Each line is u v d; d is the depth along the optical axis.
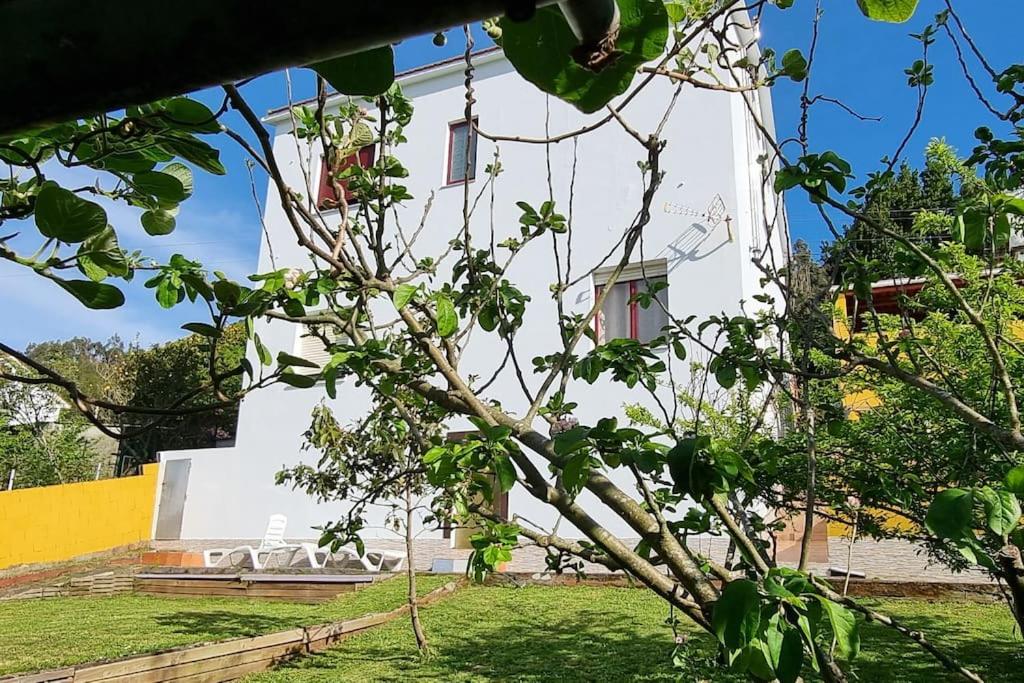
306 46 0.46
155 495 15.52
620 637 6.51
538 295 11.73
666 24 0.79
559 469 1.95
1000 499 1.33
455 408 2.22
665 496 2.40
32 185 1.34
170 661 5.22
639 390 10.22
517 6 0.42
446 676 5.46
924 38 2.58
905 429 3.56
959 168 3.57
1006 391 2.32
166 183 1.36
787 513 3.91
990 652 5.41
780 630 1.09
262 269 14.09
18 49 0.49
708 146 11.05
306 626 6.85
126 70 0.49
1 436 19.84
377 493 5.70
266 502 13.42
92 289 1.23
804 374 2.50
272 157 1.30
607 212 11.59
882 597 7.59
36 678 4.37
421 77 14.05
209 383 1.38
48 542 14.84
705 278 10.52
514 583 8.82
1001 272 3.69
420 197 13.38
